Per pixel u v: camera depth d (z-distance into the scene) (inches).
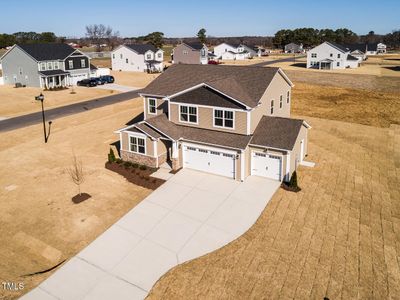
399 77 2920.8
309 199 844.0
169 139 995.3
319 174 984.3
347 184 927.7
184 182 933.8
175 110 1055.0
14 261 633.0
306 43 6811.0
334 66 3604.8
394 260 630.5
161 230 725.3
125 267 620.1
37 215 780.0
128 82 2674.7
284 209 799.7
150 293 561.9
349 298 543.8
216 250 661.9
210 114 995.9
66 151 1174.3
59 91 2242.9
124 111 1706.4
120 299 550.3
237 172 934.4
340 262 622.8
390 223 748.0
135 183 935.0
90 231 722.2
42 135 1344.7
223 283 576.7
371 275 592.4
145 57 3395.7
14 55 2402.8
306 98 2075.5
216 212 790.5
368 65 3922.2
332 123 1513.3
